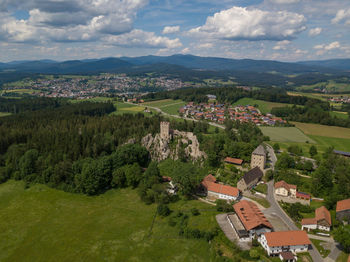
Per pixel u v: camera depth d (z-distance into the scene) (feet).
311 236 351.46
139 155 628.28
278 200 457.27
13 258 338.34
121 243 358.02
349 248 314.96
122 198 494.18
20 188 536.83
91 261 325.83
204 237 353.10
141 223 404.36
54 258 334.44
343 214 382.01
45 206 468.34
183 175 499.10
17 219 426.92
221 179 544.21
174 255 329.93
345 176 474.08
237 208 399.85
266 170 576.61
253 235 342.64
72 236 377.50
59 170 542.16
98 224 406.41
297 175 523.29
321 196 462.60
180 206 447.83
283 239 317.01
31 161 575.79
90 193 509.76
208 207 439.22
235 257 308.19
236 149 621.72
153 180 516.32
